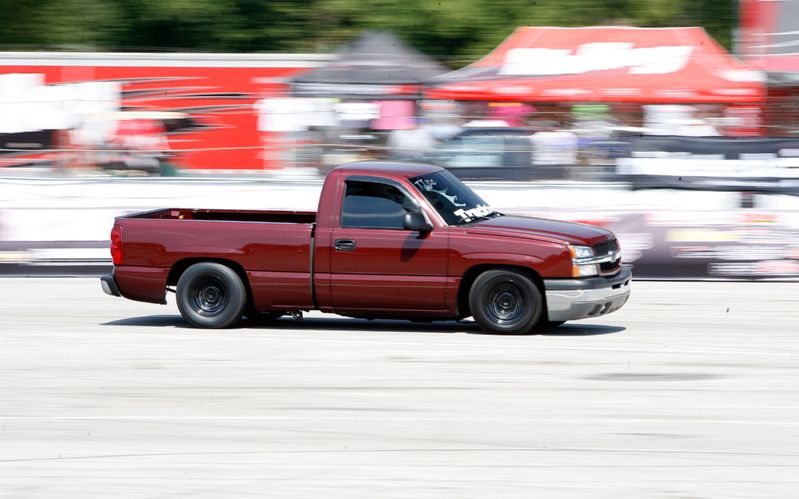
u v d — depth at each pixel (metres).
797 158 45.09
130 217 34.97
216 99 53.19
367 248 32.72
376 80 51.97
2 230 47.44
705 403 24.33
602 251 32.69
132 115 53.28
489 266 32.34
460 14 74.06
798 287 43.91
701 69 52.78
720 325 34.97
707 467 19.66
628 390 25.55
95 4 77.56
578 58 53.84
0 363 29.16
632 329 34.12
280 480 19.03
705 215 45.56
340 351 30.31
